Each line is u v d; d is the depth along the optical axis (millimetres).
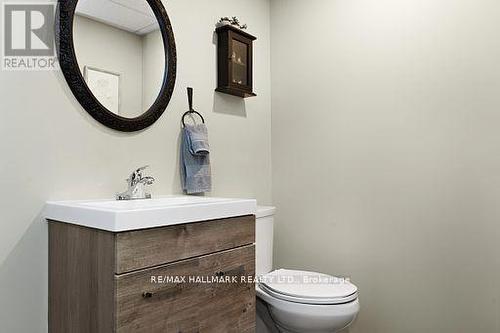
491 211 1522
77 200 1282
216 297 1167
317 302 1419
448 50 1638
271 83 2299
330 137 2025
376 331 1821
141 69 1510
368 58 1884
